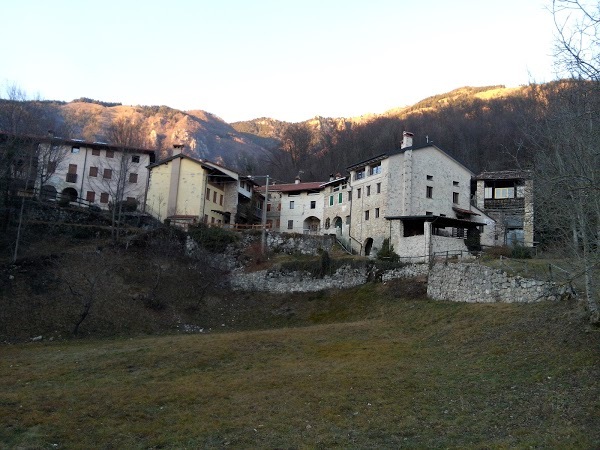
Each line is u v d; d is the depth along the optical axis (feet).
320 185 225.76
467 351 76.18
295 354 84.58
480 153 275.80
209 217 204.64
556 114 58.85
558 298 85.87
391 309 118.73
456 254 136.36
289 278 149.89
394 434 47.85
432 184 177.78
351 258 146.92
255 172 370.53
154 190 203.51
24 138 166.71
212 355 83.10
